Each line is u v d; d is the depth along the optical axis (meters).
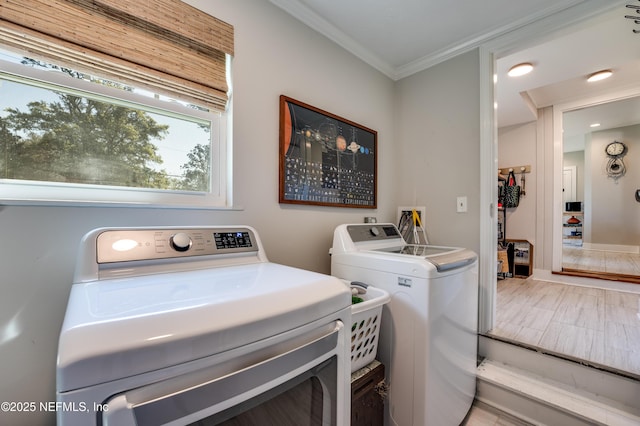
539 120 3.62
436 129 2.10
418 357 1.15
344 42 1.86
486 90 1.84
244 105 1.39
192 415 0.49
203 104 1.28
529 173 3.71
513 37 1.72
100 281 0.76
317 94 1.73
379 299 1.15
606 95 3.10
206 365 0.50
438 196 2.08
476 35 1.83
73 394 0.39
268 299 0.62
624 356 1.55
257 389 0.57
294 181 1.58
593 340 1.77
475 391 1.62
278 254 1.52
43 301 0.90
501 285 3.30
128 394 0.43
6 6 0.85
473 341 1.52
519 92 2.85
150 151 1.18
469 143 1.92
